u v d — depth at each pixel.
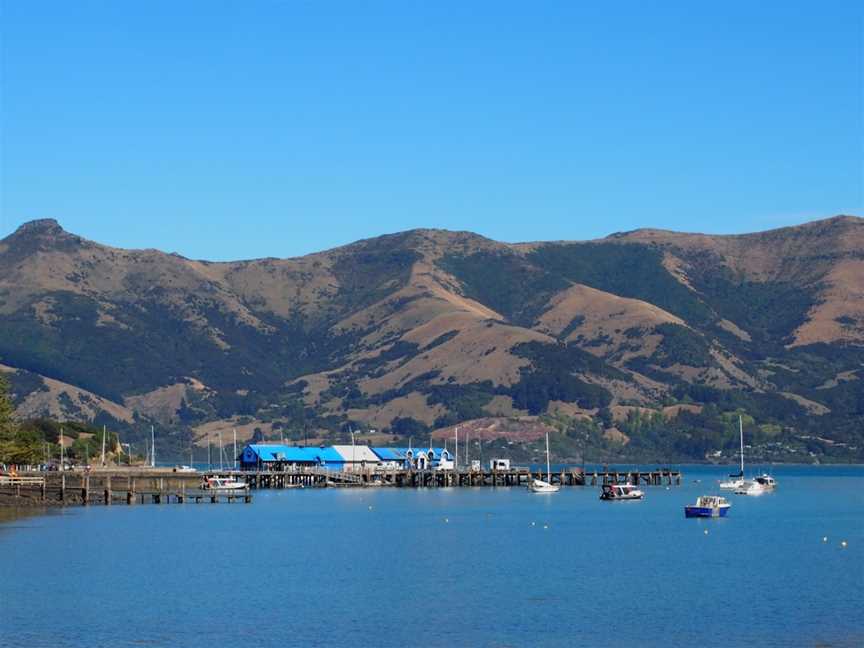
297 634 101.06
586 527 197.62
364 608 112.50
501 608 112.56
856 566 142.62
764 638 99.00
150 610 111.00
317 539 173.38
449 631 102.19
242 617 107.94
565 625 104.56
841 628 102.69
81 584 125.81
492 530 190.25
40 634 100.69
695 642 97.69
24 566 138.75
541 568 140.75
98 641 98.38
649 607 112.94
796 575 134.38
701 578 132.00
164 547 159.25
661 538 177.88
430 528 193.25
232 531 184.25
